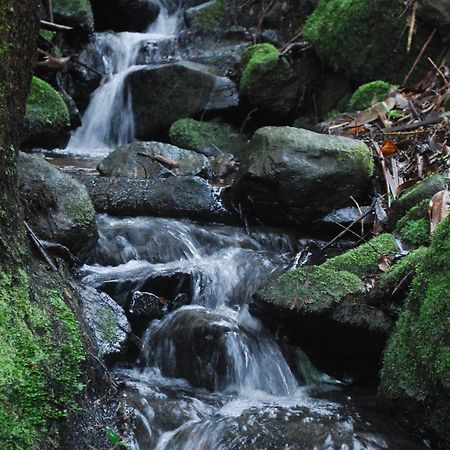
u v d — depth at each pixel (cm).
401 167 473
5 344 242
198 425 297
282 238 455
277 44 781
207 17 840
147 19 900
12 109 278
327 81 686
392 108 561
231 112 700
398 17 625
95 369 290
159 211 471
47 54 699
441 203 388
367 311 341
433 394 292
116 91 745
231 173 556
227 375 340
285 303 346
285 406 320
